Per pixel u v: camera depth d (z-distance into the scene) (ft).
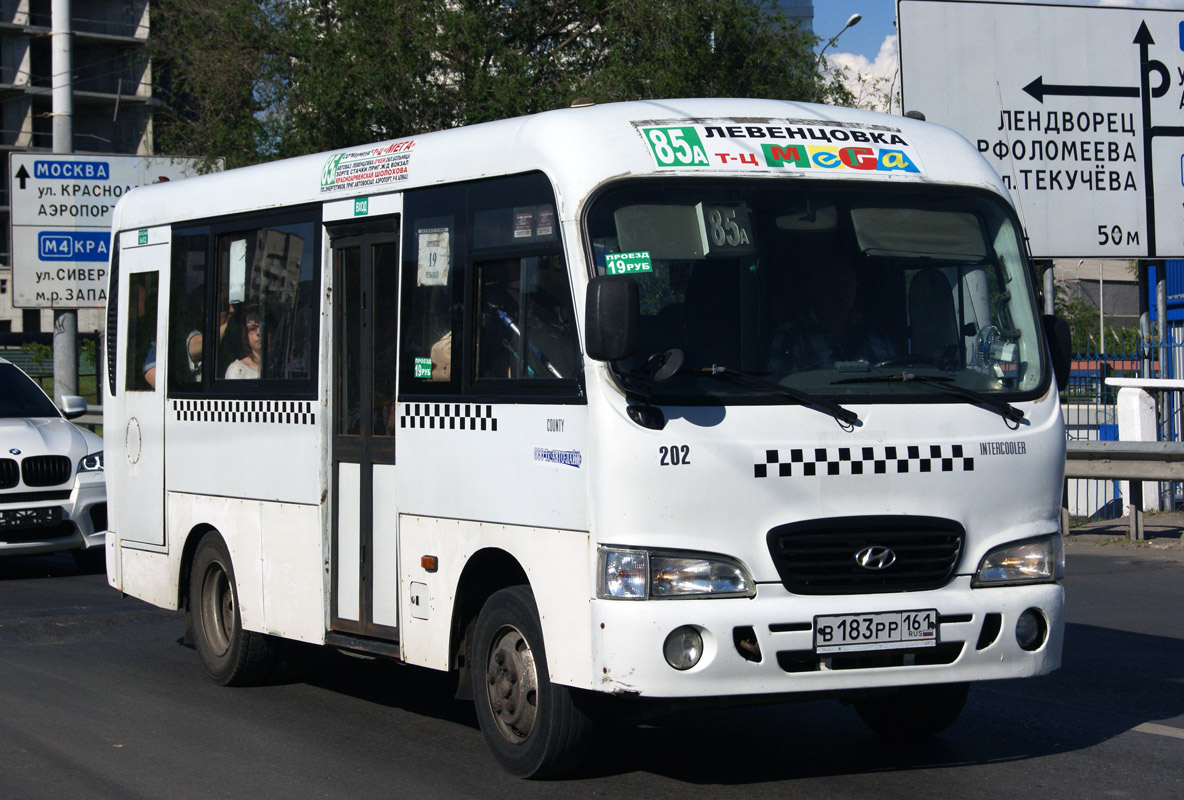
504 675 21.01
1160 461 47.50
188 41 90.27
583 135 20.24
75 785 20.94
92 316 236.22
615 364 18.89
